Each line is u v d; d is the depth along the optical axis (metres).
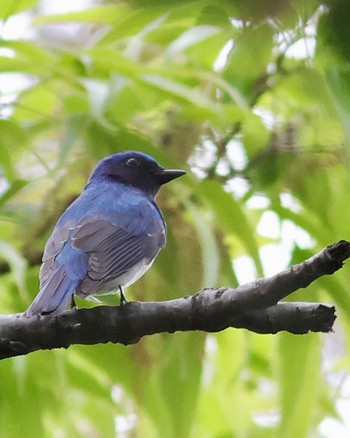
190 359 7.34
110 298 7.81
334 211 7.97
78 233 7.43
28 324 5.59
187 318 5.34
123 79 7.28
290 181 7.89
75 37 11.75
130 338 5.53
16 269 7.17
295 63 6.20
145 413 7.80
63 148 7.13
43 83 7.52
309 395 7.75
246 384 10.05
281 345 7.74
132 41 7.62
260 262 7.33
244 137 7.83
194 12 3.07
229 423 10.16
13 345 5.45
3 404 8.02
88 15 7.78
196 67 7.59
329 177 7.93
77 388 8.36
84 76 7.55
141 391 7.60
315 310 5.05
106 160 9.31
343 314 7.83
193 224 7.40
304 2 2.50
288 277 4.61
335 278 7.66
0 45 7.37
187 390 7.34
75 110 7.50
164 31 7.34
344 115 5.02
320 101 5.98
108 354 7.63
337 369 9.65
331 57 2.58
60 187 8.10
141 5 2.35
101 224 7.66
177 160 7.77
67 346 5.62
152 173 9.28
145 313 5.47
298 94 7.27
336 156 7.65
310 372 7.72
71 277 6.75
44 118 7.77
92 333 5.52
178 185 7.50
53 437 8.95
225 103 8.07
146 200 8.49
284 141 7.73
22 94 7.81
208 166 7.77
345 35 2.44
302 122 7.72
